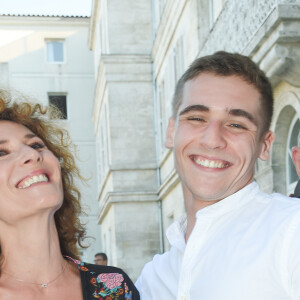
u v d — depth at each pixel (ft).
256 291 7.59
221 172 8.75
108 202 52.54
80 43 79.92
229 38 24.41
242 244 8.04
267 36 18.94
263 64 19.92
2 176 8.46
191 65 9.27
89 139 77.82
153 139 52.70
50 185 8.67
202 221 8.68
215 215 8.64
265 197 8.59
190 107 8.86
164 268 9.54
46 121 10.44
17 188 8.52
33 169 8.64
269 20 18.43
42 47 78.89
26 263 8.81
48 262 8.94
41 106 10.36
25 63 78.33
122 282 9.46
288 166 23.36
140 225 51.70
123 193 51.37
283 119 23.09
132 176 52.13
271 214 8.10
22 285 8.72
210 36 28.12
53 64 78.79
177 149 9.10
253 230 8.11
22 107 9.73
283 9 17.74
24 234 8.72
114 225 51.62
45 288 8.85
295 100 20.94
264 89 8.91
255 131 8.84
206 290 8.14
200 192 8.79
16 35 78.54
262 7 20.25
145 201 52.06
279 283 7.48
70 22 79.51
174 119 9.87
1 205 8.54
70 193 10.44
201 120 8.89
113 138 52.26
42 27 79.20
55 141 10.55
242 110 8.65
